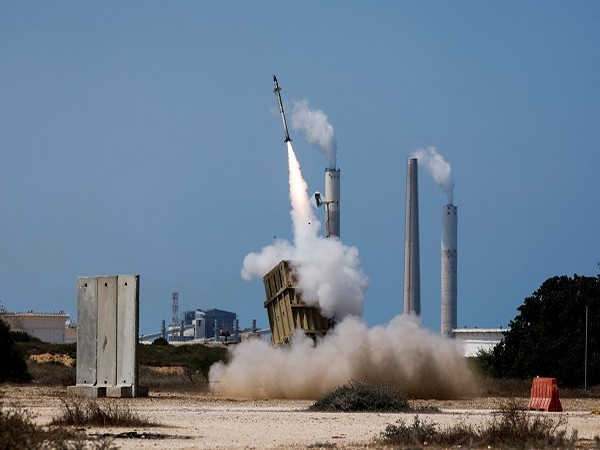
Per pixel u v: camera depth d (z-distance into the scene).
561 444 119.25
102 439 117.62
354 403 179.12
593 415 175.50
